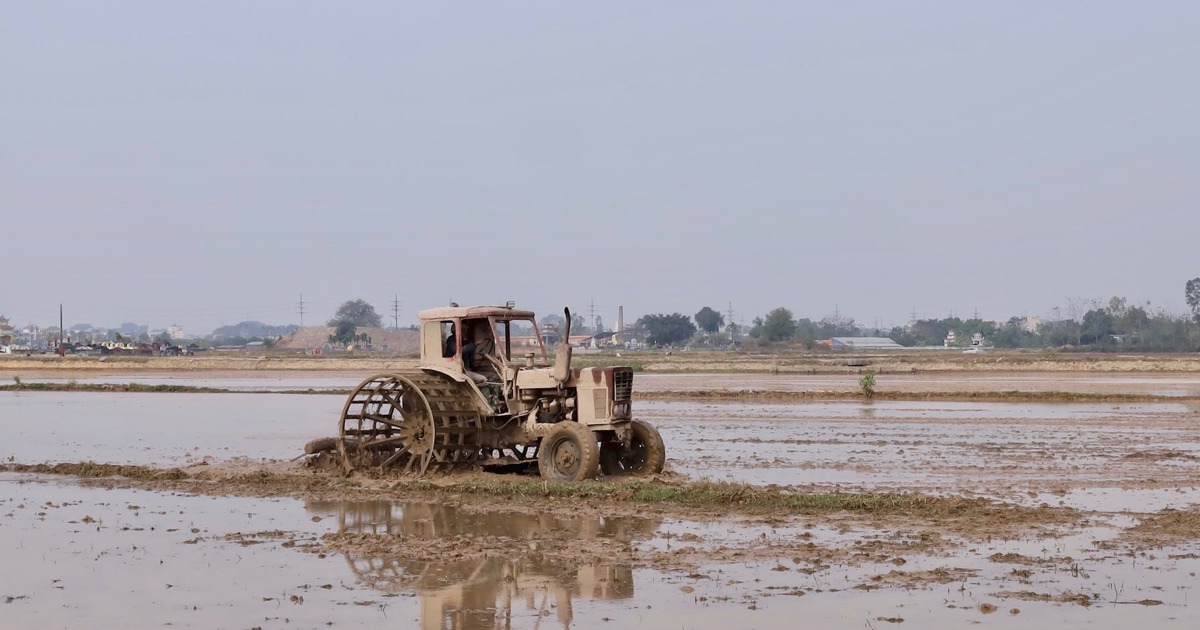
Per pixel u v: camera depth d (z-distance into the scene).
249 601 10.75
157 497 17.12
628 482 17.14
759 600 10.58
